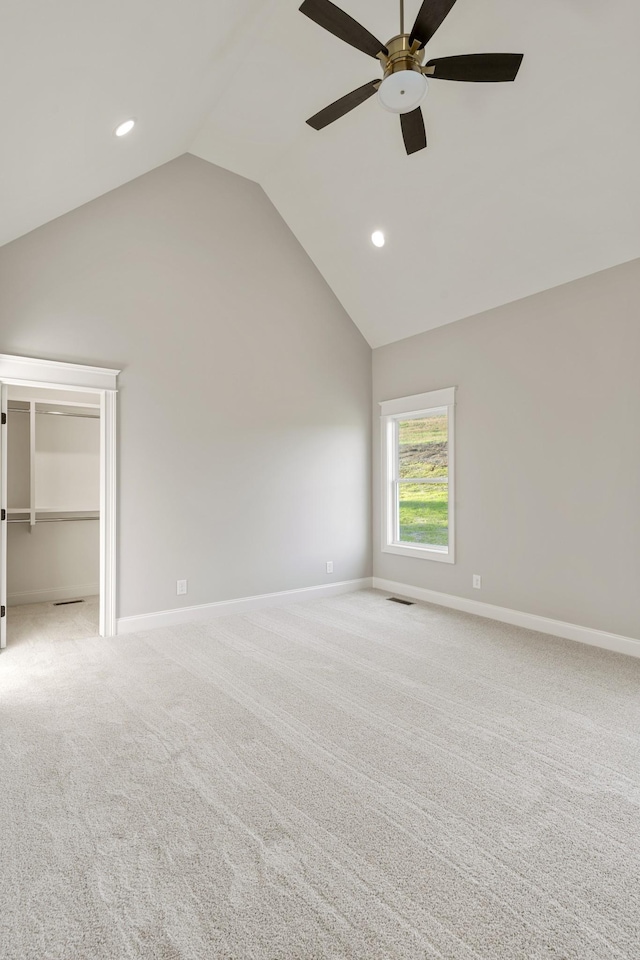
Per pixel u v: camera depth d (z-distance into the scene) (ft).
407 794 6.75
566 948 4.52
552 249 12.41
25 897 5.09
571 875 5.37
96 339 13.32
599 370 12.25
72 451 17.95
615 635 12.08
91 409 18.22
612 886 5.22
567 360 12.91
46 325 12.63
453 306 15.46
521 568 14.07
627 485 11.79
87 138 10.05
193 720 8.73
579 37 8.82
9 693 9.80
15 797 6.66
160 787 6.88
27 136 8.57
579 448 12.69
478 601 15.26
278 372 16.62
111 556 13.44
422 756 7.65
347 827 6.11
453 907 4.96
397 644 12.61
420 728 8.48
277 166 15.11
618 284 11.85
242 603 15.75
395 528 18.63
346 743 8.02
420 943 4.57
